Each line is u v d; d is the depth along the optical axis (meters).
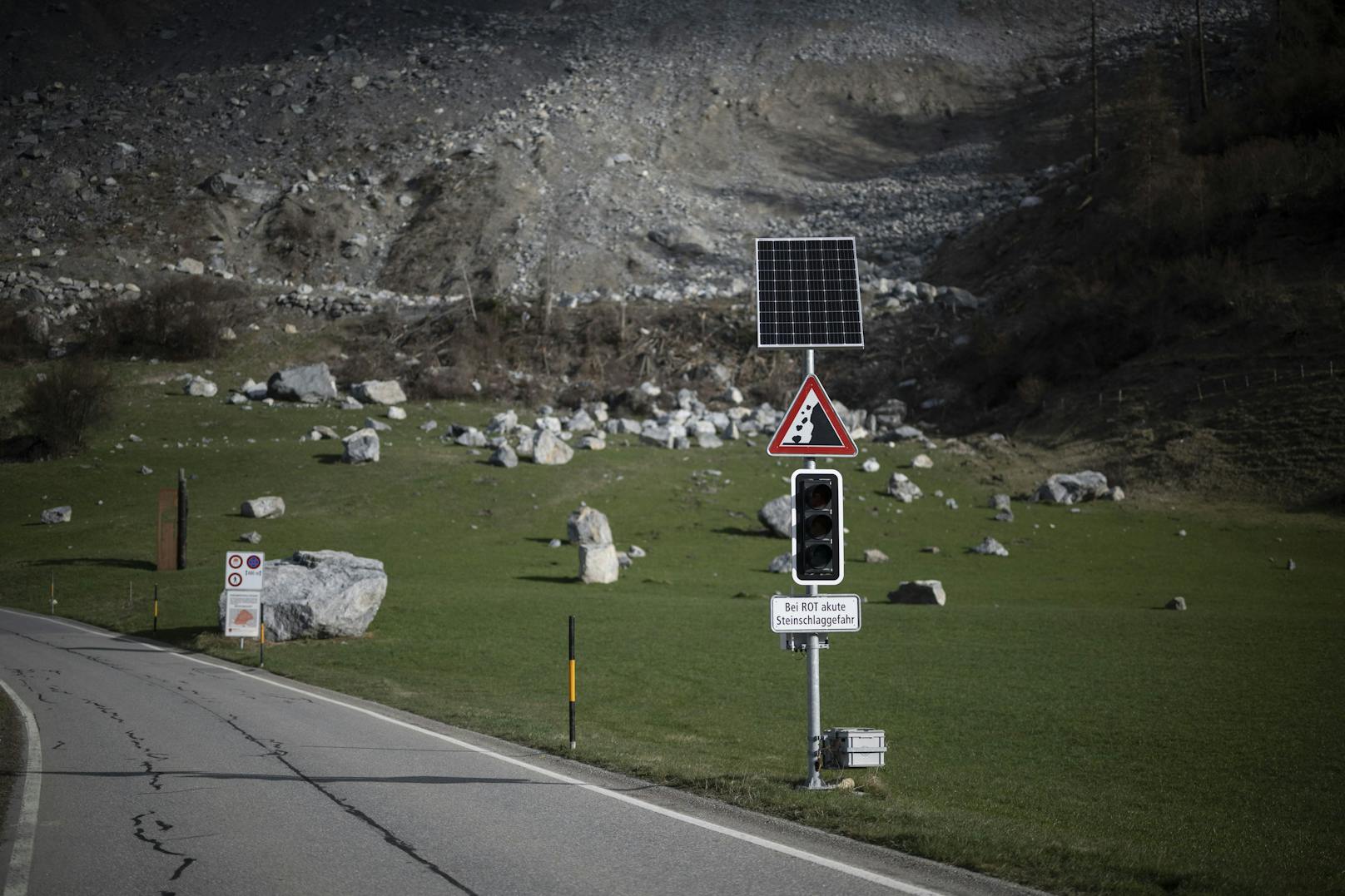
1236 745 41.59
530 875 19.06
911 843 21.58
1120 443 199.38
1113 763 38.41
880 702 51.59
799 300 29.86
